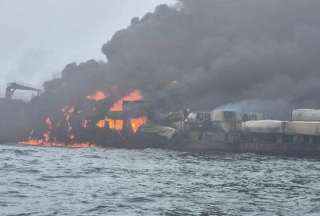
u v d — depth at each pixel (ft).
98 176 152.25
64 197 98.07
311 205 101.86
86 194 104.22
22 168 171.42
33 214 78.02
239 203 100.73
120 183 132.87
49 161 232.53
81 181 132.77
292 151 492.95
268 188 138.41
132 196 104.47
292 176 197.06
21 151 357.20
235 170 228.84
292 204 102.68
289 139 500.74
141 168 211.41
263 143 517.55
